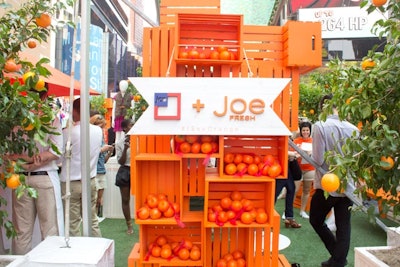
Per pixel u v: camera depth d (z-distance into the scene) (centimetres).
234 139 253
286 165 236
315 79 667
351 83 182
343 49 1098
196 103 227
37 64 207
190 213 254
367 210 174
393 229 256
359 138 176
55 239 262
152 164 259
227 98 228
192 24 276
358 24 1088
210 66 275
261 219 241
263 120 229
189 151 238
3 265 221
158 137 269
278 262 267
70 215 368
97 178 514
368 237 472
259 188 261
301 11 1109
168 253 253
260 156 254
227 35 280
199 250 256
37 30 222
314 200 345
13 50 219
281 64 293
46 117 221
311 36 280
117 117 705
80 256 230
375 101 175
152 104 228
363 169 169
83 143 277
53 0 261
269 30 290
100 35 1412
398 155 169
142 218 239
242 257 263
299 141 575
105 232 484
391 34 172
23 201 297
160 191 259
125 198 470
